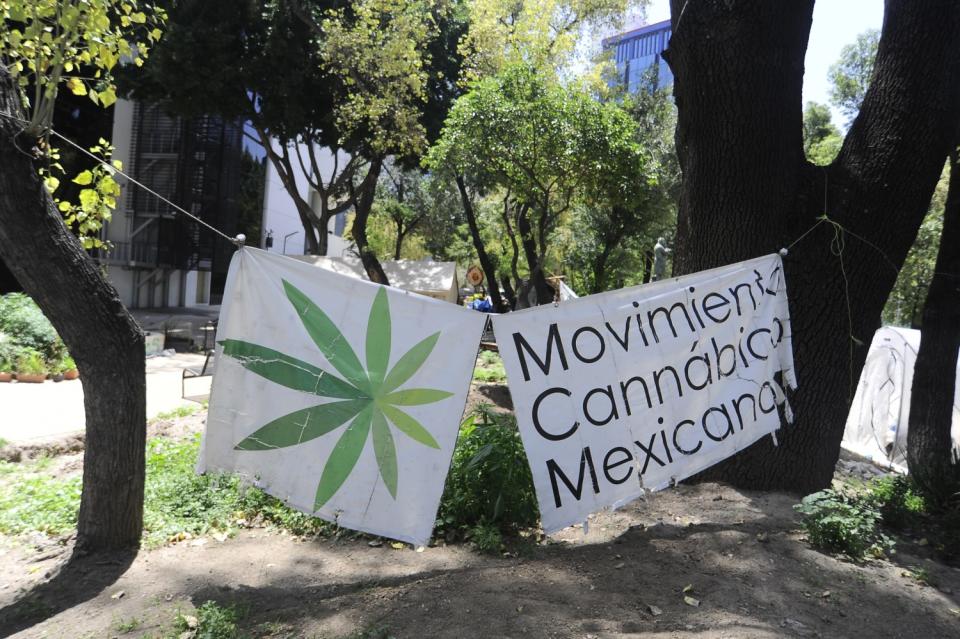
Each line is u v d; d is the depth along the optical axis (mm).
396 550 4688
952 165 8703
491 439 5258
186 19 17625
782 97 5582
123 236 29250
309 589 4039
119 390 4254
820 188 5852
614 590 3885
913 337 12773
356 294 4172
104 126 27781
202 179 30984
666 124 23234
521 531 5035
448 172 16656
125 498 4418
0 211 3766
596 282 22234
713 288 4934
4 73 3908
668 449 4676
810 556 4480
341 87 18234
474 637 3273
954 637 3682
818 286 5766
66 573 4164
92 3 4340
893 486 7094
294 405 4133
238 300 4188
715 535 4734
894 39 5742
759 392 5051
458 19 19859
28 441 7730
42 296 3982
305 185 46750
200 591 3977
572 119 13586
